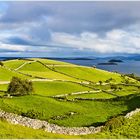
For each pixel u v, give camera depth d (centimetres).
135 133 5184
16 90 11475
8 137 3716
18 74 16862
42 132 4409
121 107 8381
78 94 13950
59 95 13138
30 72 18375
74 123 6172
